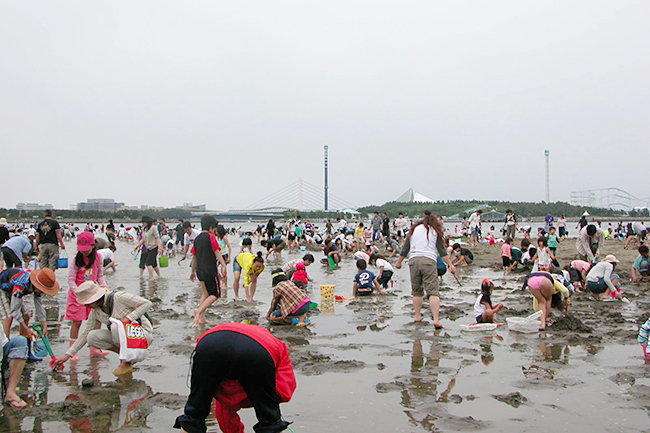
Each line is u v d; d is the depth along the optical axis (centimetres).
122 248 3200
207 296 895
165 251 2711
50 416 465
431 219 884
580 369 595
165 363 638
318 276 1645
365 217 11950
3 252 1001
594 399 496
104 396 518
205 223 892
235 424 408
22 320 666
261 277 1617
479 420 446
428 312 987
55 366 607
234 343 357
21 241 1027
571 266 1259
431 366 611
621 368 598
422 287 890
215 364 355
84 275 724
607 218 12131
